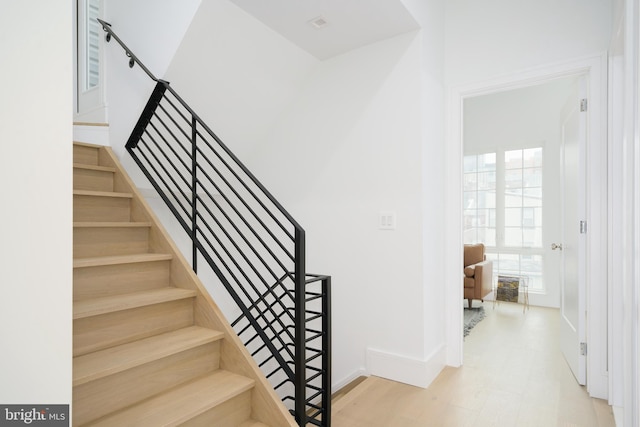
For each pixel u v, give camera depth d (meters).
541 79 2.59
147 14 2.58
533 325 4.21
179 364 1.70
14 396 0.71
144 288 2.04
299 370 1.75
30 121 0.74
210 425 1.56
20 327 0.72
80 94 3.35
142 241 2.28
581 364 2.55
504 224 5.55
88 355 1.57
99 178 2.53
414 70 2.55
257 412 1.73
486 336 3.78
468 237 5.88
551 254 5.14
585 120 2.51
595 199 2.38
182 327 1.96
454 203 2.89
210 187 3.47
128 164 2.85
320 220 3.04
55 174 0.78
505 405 2.28
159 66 2.48
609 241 2.29
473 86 2.82
